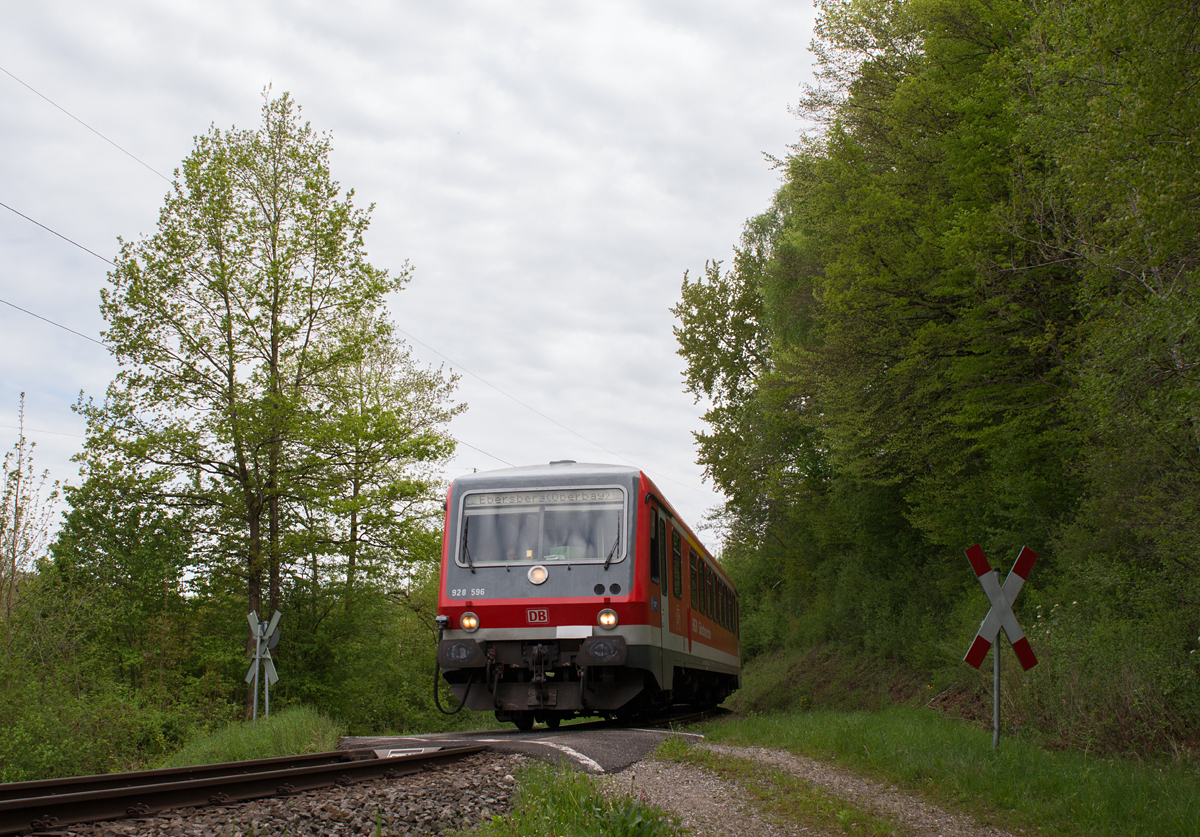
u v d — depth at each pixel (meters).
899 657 24.08
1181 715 11.16
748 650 40.91
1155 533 12.32
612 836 5.62
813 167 21.83
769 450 30.80
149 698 21.17
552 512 13.18
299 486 24.84
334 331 25.31
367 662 28.16
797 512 29.89
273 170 25.61
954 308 17.94
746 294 36.88
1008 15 16.17
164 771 7.73
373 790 7.12
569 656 12.63
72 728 17.56
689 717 18.53
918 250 17.39
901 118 18.89
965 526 18.89
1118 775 8.51
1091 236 12.78
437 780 7.64
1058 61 11.93
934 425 18.48
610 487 13.23
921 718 13.79
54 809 5.73
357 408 27.17
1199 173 9.62
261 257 24.84
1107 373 11.45
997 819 7.21
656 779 8.01
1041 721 12.52
